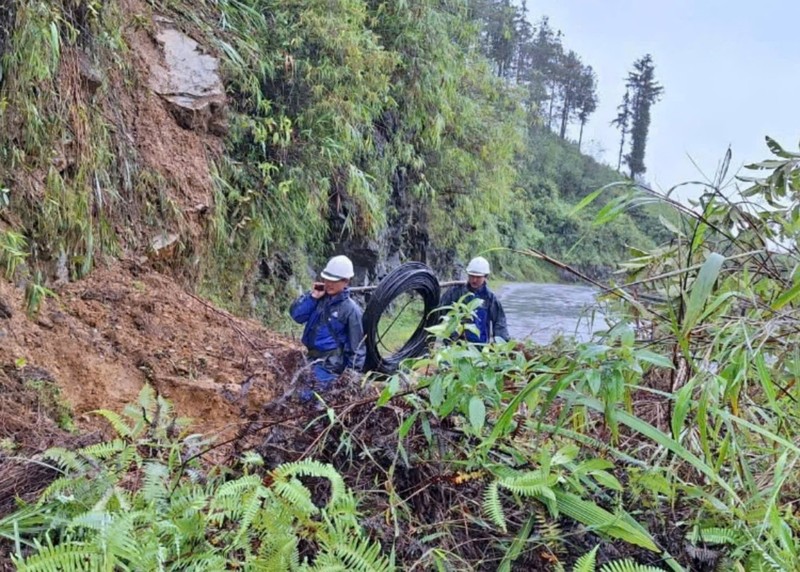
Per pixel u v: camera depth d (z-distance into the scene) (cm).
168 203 480
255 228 614
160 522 126
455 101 1041
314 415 171
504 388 166
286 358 367
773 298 171
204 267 536
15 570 123
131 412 187
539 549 137
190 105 542
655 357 145
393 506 142
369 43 775
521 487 141
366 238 875
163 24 573
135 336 345
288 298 705
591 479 156
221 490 133
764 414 159
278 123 677
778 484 132
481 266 492
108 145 434
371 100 776
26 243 331
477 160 1166
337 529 128
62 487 140
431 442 160
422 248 1161
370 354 430
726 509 140
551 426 165
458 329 183
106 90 447
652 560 137
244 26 682
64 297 351
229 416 288
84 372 296
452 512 149
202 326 387
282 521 125
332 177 781
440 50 944
